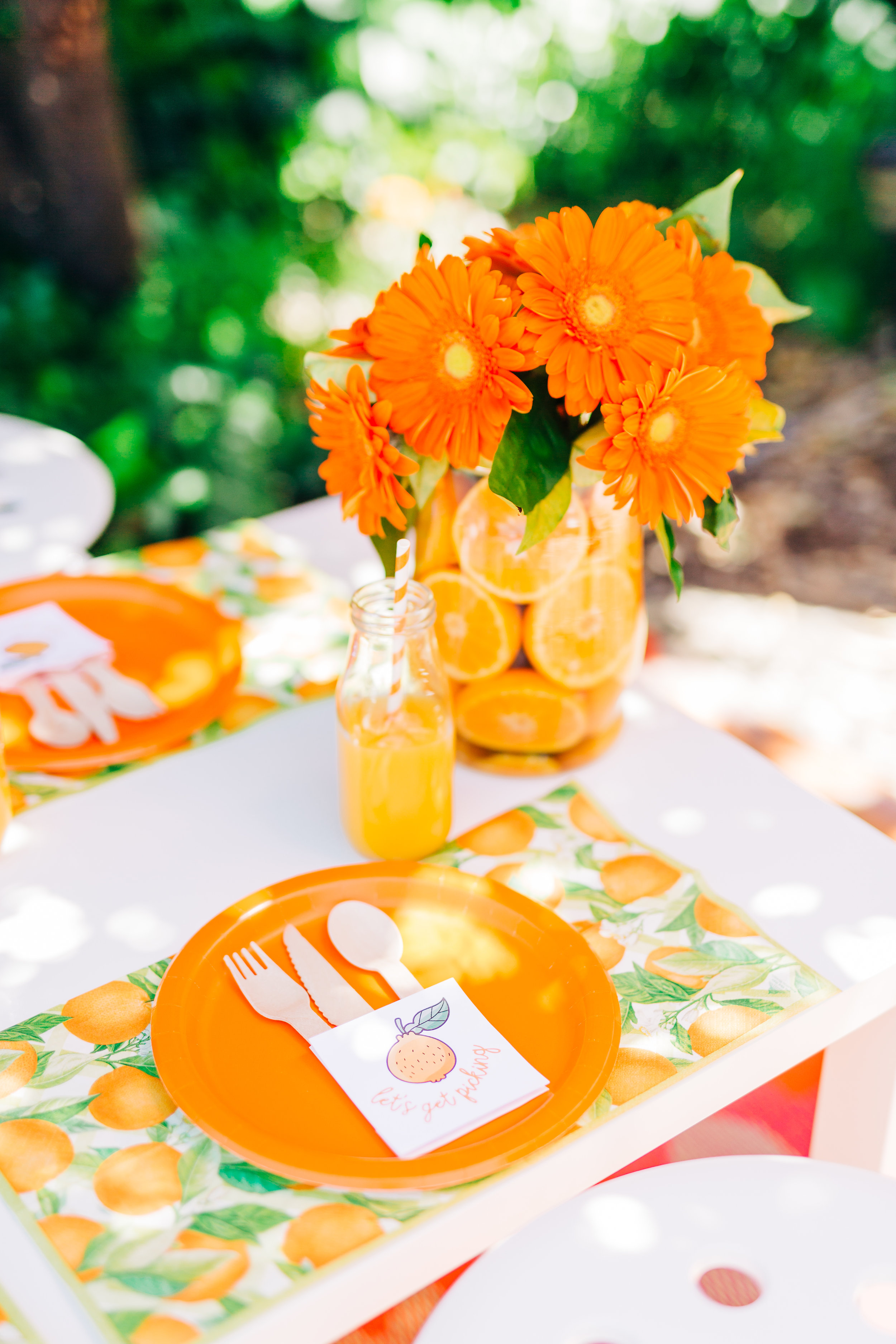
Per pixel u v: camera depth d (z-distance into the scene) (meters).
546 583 0.97
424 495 0.91
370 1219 0.70
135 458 2.93
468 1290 0.81
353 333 0.89
